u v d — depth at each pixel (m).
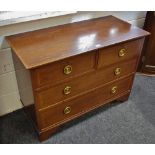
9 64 1.50
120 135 1.58
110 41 1.35
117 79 1.63
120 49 1.43
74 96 1.44
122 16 1.92
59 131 1.59
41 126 1.42
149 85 2.10
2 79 1.54
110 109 1.80
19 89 1.63
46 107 1.34
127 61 1.58
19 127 1.62
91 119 1.70
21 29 1.43
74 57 1.22
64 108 1.45
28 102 1.46
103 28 1.54
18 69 1.40
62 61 1.19
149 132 1.61
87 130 1.61
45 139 1.52
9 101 1.69
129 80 1.76
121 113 1.77
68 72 1.26
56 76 1.24
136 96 1.96
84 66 1.32
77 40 1.34
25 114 1.74
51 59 1.14
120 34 1.45
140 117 1.74
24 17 1.36
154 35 1.98
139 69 2.27
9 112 1.75
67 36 1.39
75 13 1.60
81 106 1.55
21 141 1.51
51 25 1.55
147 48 2.07
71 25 1.57
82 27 1.54
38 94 1.24
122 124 1.67
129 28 1.55
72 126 1.63
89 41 1.34
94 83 1.49
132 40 1.44
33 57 1.15
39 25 1.49
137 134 1.59
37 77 1.16
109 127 1.64
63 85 1.31
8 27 1.37
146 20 1.99
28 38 1.36
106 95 1.67
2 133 1.57
